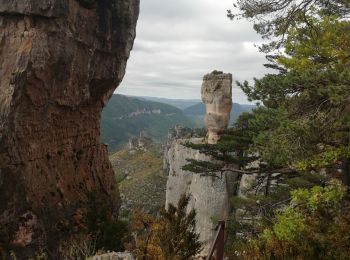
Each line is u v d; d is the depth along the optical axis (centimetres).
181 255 1099
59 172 2820
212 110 3375
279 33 1241
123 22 3183
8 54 2355
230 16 1234
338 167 1484
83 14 2734
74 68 2741
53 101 2656
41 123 2606
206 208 3322
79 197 2903
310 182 1702
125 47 3291
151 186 8712
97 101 3341
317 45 1165
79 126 3148
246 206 2055
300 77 977
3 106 2302
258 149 1577
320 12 1212
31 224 2366
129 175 10331
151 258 1249
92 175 3319
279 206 1922
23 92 2353
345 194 1194
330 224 1055
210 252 809
